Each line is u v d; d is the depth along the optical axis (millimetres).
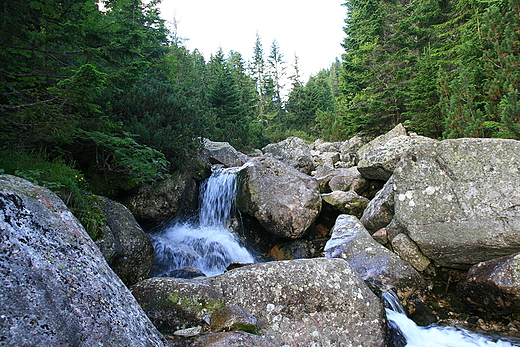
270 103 47000
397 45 20047
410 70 16906
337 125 24922
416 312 5039
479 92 10398
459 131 9773
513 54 9000
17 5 4238
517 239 4895
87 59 5418
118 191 7941
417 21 19531
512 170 5352
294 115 41156
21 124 4441
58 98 4492
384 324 3803
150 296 3654
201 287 3801
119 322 1948
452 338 4379
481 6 12898
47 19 4668
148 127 8188
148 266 5508
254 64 57219
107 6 6273
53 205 2336
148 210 8078
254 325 3367
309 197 8539
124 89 8383
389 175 9828
